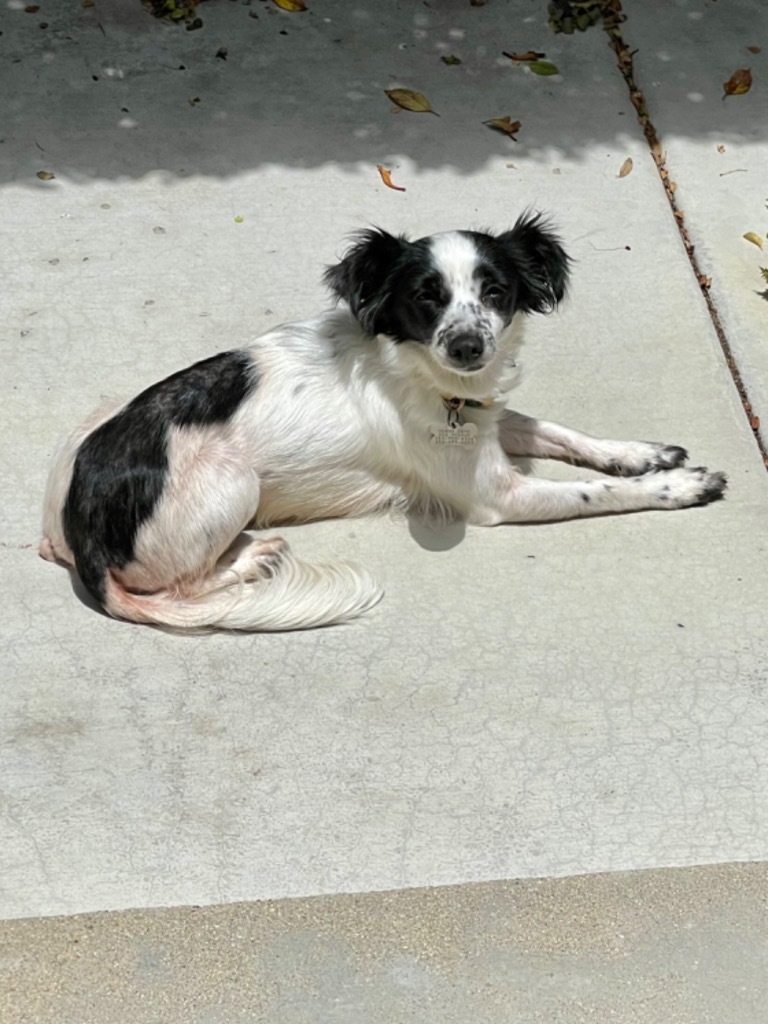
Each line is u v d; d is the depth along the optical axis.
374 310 1.46
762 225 1.90
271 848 1.28
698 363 1.73
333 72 2.11
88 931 1.22
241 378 1.50
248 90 2.09
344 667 1.42
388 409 1.50
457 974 1.20
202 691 1.40
